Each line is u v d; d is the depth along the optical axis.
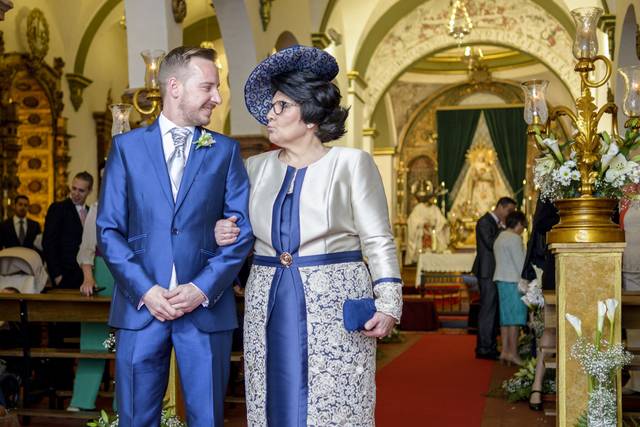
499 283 8.93
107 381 7.21
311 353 2.79
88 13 12.95
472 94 23.41
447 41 16.56
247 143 9.34
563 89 22.14
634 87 4.54
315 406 2.77
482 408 6.42
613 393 4.32
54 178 12.18
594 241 4.40
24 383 5.82
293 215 2.86
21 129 12.18
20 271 7.11
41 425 5.74
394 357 9.83
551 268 5.66
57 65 12.24
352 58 14.66
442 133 23.42
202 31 15.77
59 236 7.29
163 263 2.90
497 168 23.06
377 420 5.93
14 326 6.65
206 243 2.97
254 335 2.87
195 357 2.89
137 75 7.30
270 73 2.91
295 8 11.25
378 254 2.84
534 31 16.11
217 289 2.88
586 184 4.49
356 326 2.75
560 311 4.46
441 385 7.59
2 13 4.99
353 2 14.27
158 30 7.27
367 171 2.91
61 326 6.94
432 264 18.95
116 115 5.39
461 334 13.45
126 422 2.90
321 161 2.90
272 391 2.80
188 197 2.95
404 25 16.69
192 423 2.91
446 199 23.27
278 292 2.83
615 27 11.01
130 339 2.90
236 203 2.99
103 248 2.92
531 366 6.79
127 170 2.98
